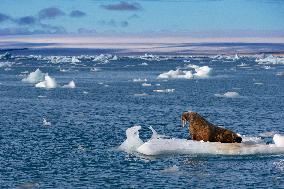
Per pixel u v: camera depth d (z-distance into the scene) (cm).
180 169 6919
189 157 7450
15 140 9425
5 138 9662
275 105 15525
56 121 12256
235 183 6297
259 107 15025
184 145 7738
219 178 6494
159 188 6141
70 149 8481
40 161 7600
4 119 12644
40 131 10575
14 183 6391
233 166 7006
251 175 6606
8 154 8119
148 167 7069
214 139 7975
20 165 7356
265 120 12231
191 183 6312
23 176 6744
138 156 7688
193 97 18375
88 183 6388
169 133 10444
